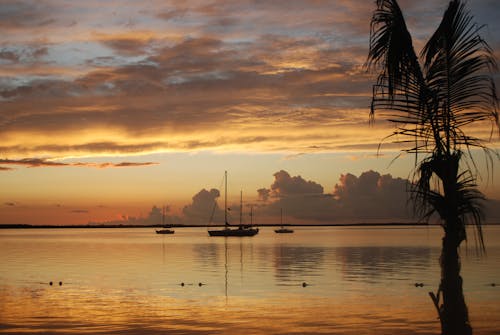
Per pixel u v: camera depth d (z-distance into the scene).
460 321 8.82
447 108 8.69
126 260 51.16
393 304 21.81
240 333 16.41
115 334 16.38
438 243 86.00
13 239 127.38
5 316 19.70
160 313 20.20
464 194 8.48
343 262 45.91
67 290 27.67
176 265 44.38
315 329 16.88
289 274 35.34
